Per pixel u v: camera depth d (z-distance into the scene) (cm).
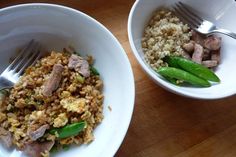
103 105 28
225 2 32
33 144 25
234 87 28
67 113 26
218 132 29
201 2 33
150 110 29
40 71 28
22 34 29
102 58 29
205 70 29
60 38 30
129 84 26
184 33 32
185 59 30
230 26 32
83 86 28
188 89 28
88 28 28
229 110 30
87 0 34
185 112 30
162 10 33
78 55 30
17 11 27
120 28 33
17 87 27
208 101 30
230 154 28
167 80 29
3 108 27
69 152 26
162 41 31
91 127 27
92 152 25
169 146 28
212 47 31
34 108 27
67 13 28
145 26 32
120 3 34
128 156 27
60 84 28
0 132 26
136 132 28
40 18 28
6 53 29
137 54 27
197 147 28
